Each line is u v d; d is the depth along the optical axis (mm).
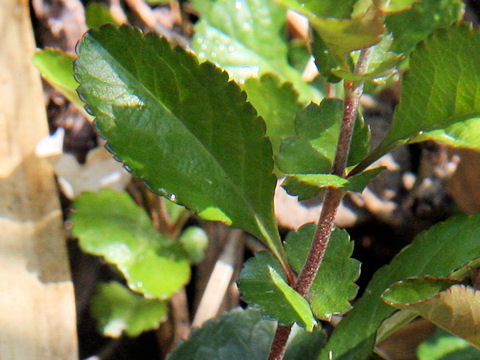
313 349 135
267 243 101
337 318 181
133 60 95
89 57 94
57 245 172
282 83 152
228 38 172
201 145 98
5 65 179
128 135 95
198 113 97
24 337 162
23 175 175
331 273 105
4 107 177
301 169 99
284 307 96
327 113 102
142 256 173
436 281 96
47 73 162
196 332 141
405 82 92
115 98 95
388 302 97
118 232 174
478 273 114
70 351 166
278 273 104
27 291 166
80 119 187
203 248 182
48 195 176
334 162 95
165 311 180
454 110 90
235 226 100
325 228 99
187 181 98
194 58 93
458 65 88
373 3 71
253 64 172
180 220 186
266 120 153
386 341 171
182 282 174
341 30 73
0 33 180
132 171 95
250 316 142
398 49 113
